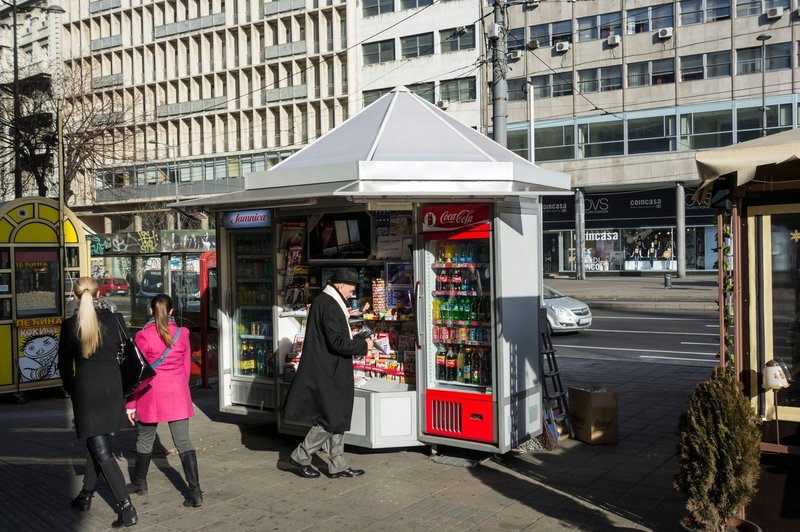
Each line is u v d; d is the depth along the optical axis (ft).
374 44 151.12
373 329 24.94
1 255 34.50
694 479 14.17
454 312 22.47
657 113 125.80
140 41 187.01
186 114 178.29
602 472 21.09
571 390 25.39
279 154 166.30
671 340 53.67
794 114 115.03
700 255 128.47
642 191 131.23
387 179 21.27
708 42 120.78
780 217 15.19
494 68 44.39
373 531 16.57
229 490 19.75
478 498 18.80
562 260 140.46
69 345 17.48
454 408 22.12
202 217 141.28
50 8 99.81
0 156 84.74
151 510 18.25
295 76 164.35
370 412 22.36
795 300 15.06
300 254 25.98
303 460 20.59
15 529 17.06
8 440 26.25
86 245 37.83
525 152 136.05
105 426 17.30
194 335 40.06
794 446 14.71
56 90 103.30
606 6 128.57
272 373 26.40
